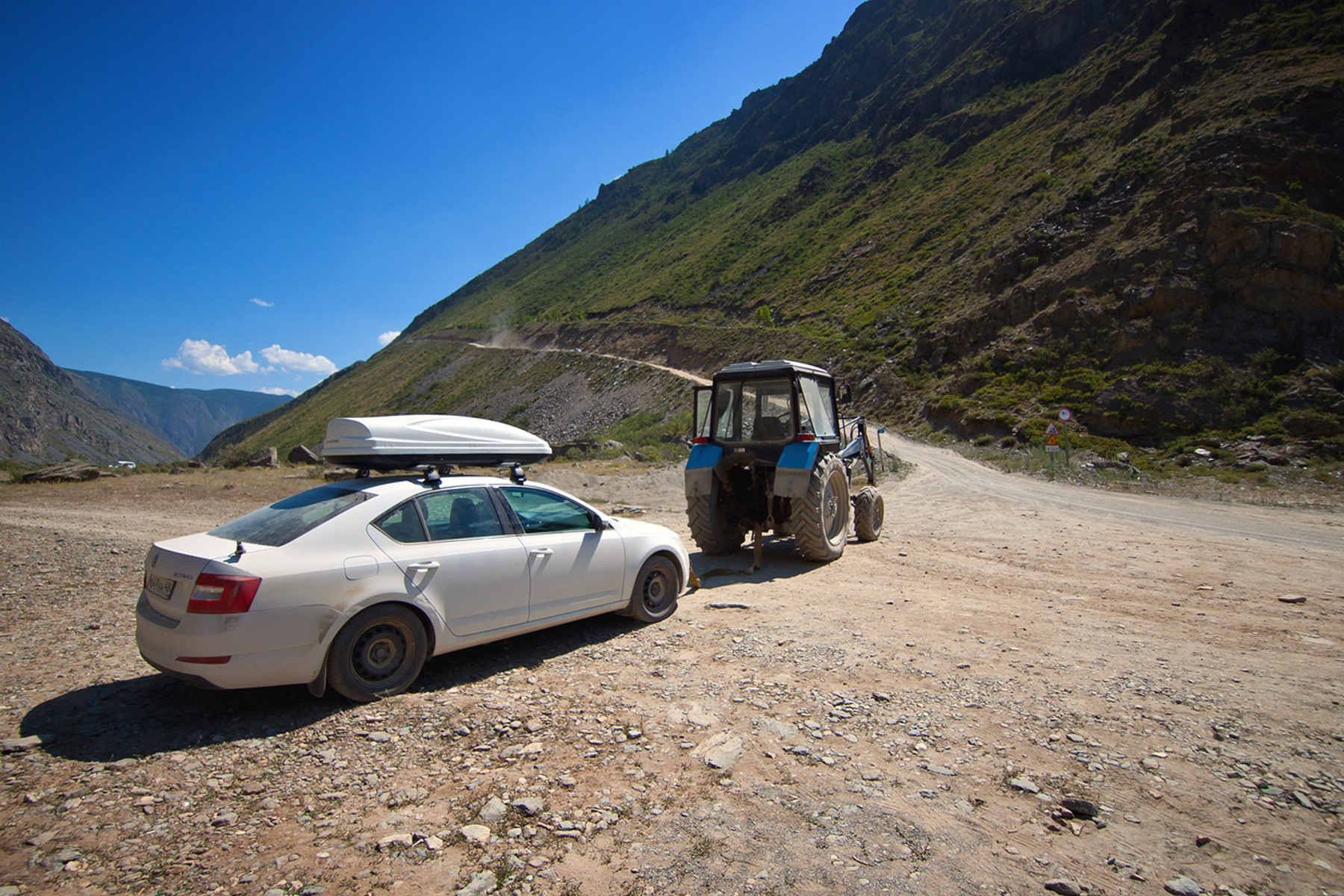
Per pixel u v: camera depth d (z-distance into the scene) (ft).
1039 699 13.48
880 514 35.01
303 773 10.56
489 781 10.33
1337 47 134.72
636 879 8.11
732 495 30.17
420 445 15.34
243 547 12.57
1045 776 10.53
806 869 8.28
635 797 9.91
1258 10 166.20
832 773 10.63
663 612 19.40
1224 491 62.23
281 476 73.92
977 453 101.24
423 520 14.64
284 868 8.22
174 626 12.08
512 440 16.96
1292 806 9.67
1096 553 30.83
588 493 57.67
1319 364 84.53
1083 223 147.74
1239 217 100.12
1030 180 215.31
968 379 129.49
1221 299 98.89
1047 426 99.50
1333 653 16.39
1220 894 7.83
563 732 12.00
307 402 596.70
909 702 13.33
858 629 18.22
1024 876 8.19
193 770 10.61
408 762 10.96
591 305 458.91
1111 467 76.74
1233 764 10.87
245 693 13.73
